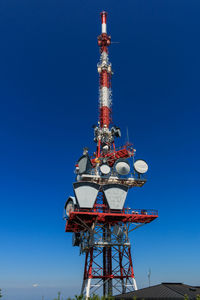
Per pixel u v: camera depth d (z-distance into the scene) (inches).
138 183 2470.5
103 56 3272.6
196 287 1654.8
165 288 1520.7
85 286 2267.5
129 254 2231.8
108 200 2235.5
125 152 2645.2
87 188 2226.9
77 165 2684.5
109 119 2977.4
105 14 3545.8
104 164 2434.8
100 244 2198.6
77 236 2608.3
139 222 2332.7
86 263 2368.4
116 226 2321.6
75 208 2282.2
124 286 2172.7
